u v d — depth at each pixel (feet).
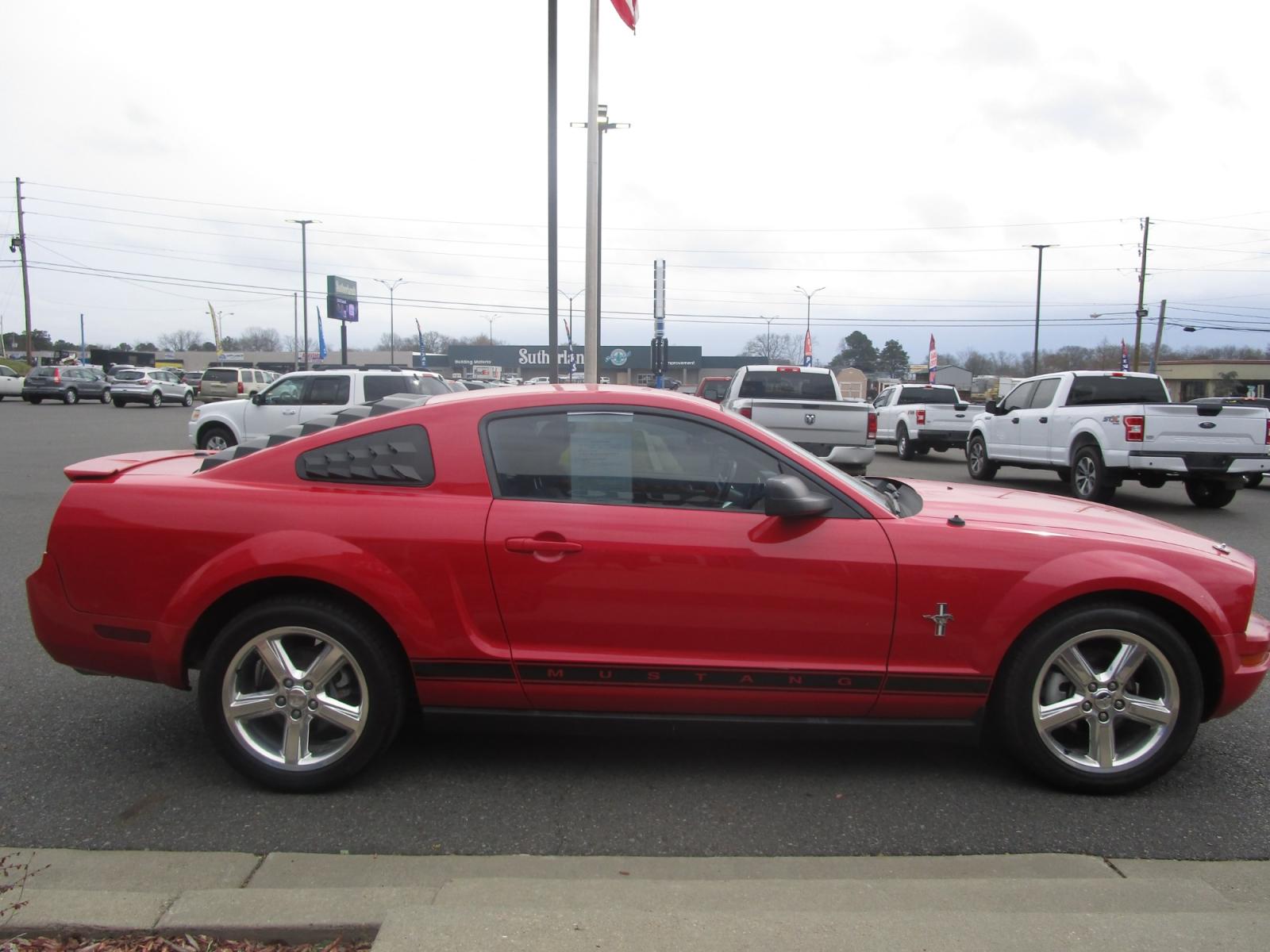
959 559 11.08
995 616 11.05
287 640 11.12
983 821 10.80
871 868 9.68
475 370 247.50
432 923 8.00
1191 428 36.06
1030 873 9.60
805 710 11.30
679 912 8.35
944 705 11.26
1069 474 42.37
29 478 42.45
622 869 9.56
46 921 8.04
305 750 11.24
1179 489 48.01
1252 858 10.02
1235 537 31.19
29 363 183.21
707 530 11.09
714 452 11.57
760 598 11.01
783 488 10.80
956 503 12.87
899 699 11.21
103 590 11.22
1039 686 11.23
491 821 10.65
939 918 8.34
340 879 9.27
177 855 9.68
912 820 10.82
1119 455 36.83
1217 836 10.50
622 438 11.53
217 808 10.85
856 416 40.06
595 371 56.24
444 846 10.04
